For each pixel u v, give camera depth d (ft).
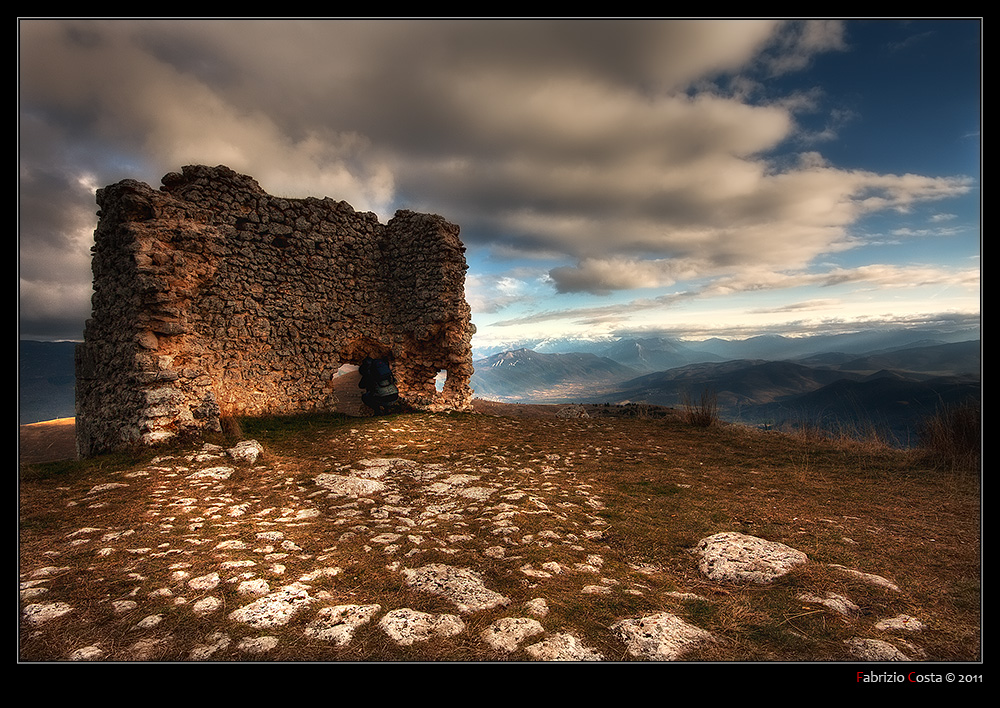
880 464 27.53
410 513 19.40
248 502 20.26
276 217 44.04
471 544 15.51
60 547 14.62
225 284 39.68
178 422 28.96
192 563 13.38
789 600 11.34
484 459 29.63
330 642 9.26
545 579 12.69
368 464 26.96
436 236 52.65
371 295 53.88
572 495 21.94
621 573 13.33
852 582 12.31
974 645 9.29
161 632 9.57
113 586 11.82
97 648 8.96
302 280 45.98
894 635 9.69
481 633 9.70
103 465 24.57
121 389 30.48
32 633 9.43
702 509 19.71
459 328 54.85
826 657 8.95
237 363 40.16
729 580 12.81
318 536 16.21
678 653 8.90
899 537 16.02
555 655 8.77
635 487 23.52
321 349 47.55
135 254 30.66
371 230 54.70
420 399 53.21
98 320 35.14
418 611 10.62
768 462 29.07
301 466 26.27
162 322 30.96
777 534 16.35
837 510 19.33
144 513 18.17
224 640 9.27
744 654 9.00
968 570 13.17
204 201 38.88
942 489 22.27
